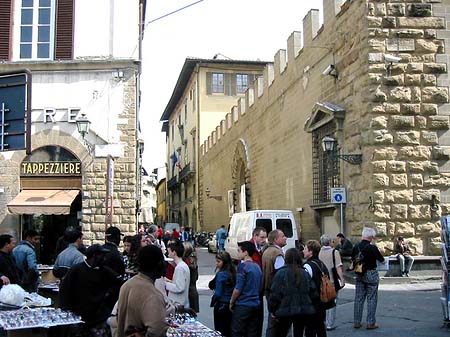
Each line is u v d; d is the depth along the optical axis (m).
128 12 19.59
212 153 47.59
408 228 16.88
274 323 8.09
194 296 9.80
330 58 20.62
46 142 19.02
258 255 9.26
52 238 19.00
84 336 6.92
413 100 17.36
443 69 17.50
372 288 10.82
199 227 52.25
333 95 20.34
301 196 24.08
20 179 18.95
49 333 6.99
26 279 9.65
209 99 51.25
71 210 19.11
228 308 8.43
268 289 8.48
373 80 17.30
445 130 17.33
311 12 22.84
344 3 19.25
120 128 19.16
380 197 16.88
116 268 7.30
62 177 19.06
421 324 11.04
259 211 20.12
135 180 19.34
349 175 18.42
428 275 16.66
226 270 8.62
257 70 51.97
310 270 8.16
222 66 51.56
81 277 6.99
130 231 18.78
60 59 19.19
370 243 11.01
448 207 17.08
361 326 11.02
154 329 4.86
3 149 11.11
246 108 35.53
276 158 28.45
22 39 19.25
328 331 10.70
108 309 7.02
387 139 17.09
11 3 19.30
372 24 17.48
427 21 17.62
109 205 18.67
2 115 11.15
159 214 98.81
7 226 18.61
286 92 26.62
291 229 20.14
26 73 11.09
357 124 18.06
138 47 19.56
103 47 19.36
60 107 19.11
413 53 17.52
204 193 51.06
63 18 19.39
